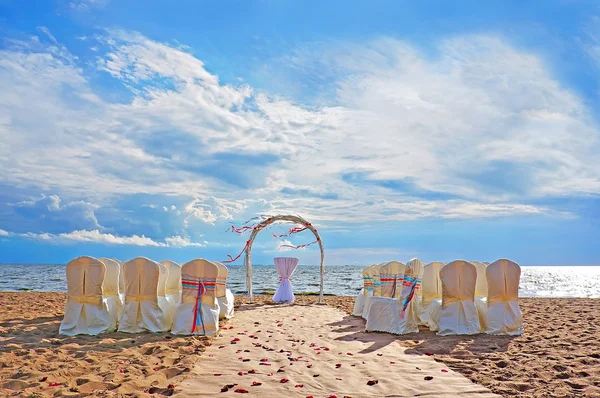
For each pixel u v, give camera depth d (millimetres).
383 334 8336
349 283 36219
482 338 7793
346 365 5836
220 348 6879
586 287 36562
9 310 11062
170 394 4562
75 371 5297
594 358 6172
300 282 37938
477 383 5020
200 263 8234
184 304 8172
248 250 15203
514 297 8203
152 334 7930
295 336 8102
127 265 8094
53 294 16484
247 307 13125
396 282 9109
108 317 8008
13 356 5988
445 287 8297
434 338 7855
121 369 5406
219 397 4461
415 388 4824
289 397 4500
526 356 6293
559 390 4738
